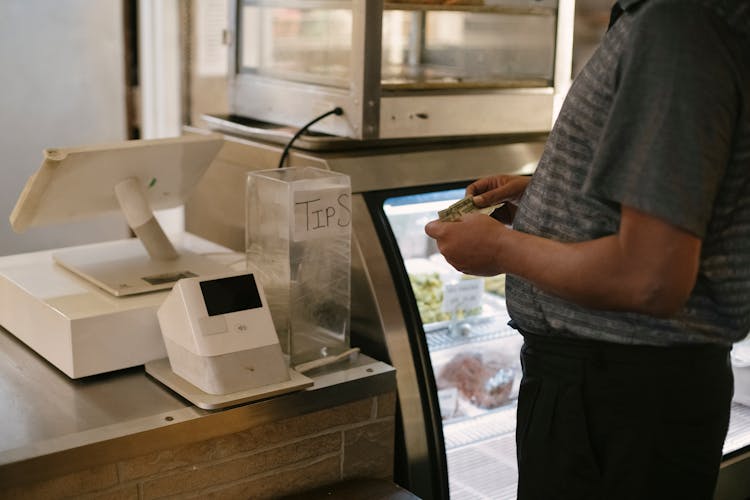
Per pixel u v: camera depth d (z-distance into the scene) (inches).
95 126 122.0
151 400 63.9
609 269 44.9
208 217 94.0
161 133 122.8
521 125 89.0
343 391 67.7
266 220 69.0
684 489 53.3
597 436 52.6
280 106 89.0
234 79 95.5
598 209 49.4
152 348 69.4
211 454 63.2
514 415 91.5
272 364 65.2
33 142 119.3
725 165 44.5
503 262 50.3
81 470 57.4
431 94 82.3
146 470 60.5
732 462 88.5
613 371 51.5
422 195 81.4
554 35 89.1
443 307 85.3
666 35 43.6
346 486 69.5
